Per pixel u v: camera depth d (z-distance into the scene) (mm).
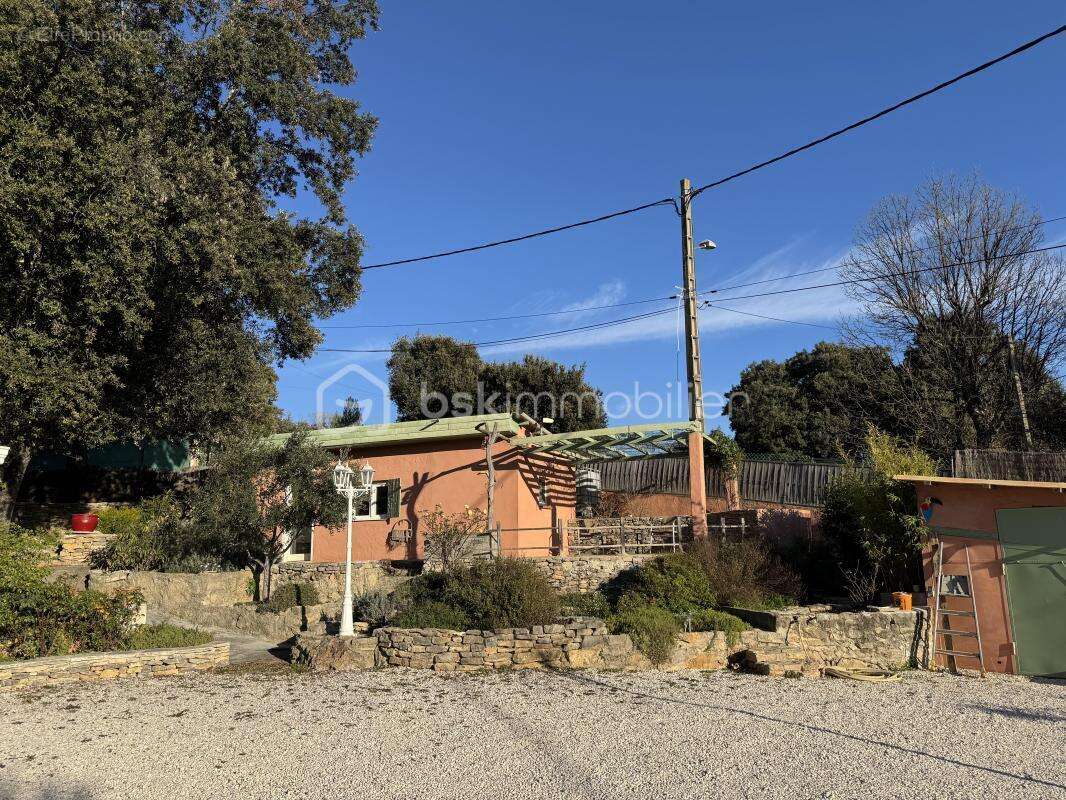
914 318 23641
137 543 16234
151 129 14438
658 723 8242
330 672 11242
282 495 15664
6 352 12008
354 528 18438
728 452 21234
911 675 11148
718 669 11461
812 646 11516
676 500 21922
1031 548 11555
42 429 15578
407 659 11570
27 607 10859
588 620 11969
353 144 18594
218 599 15531
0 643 10484
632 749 7273
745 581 13312
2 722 8234
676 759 6961
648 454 19844
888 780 6371
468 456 17828
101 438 15727
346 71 18578
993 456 12750
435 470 18078
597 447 18609
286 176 18750
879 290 24203
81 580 15227
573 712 8727
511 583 12234
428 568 15461
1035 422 22469
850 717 8547
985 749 7281
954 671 11453
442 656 11461
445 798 6027
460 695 9633
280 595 14711
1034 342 22469
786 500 21266
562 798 6008
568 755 7094
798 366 37469
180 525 16047
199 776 6547
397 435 18266
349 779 6469
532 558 15367
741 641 11648
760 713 8711
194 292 14484
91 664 10508
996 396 22469
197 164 14031
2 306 13156
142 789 6223
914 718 8516
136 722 8289
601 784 6316
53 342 12742
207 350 16688
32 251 12633
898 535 12898
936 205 23234
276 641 13750
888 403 25328
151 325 15203
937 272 23172
